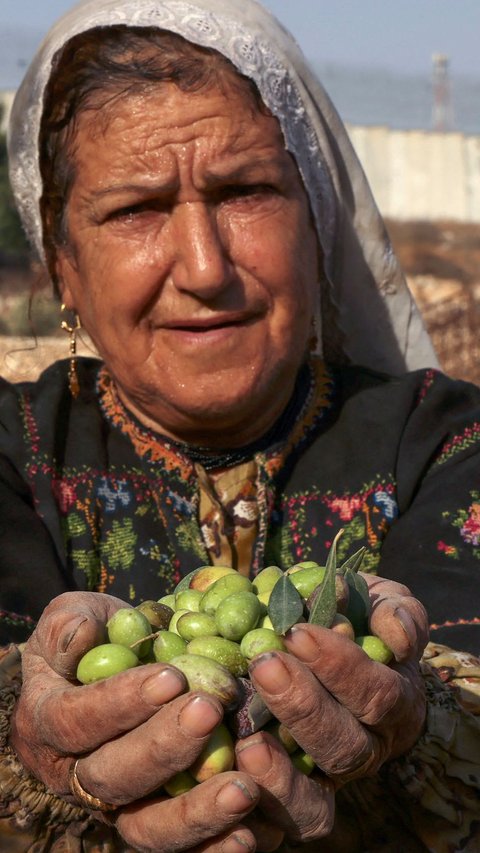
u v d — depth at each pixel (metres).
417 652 1.51
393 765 1.65
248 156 1.98
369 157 42.03
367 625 1.51
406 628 1.47
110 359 2.09
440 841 1.65
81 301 2.19
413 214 42.16
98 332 2.09
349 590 1.49
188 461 2.15
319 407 2.24
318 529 2.15
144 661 1.50
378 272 2.41
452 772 1.67
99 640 1.48
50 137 2.08
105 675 1.43
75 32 1.98
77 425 2.23
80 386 2.26
